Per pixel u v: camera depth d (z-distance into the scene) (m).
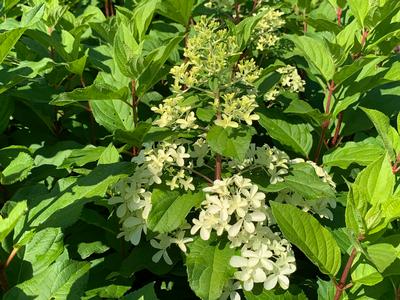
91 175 0.33
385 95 0.53
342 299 0.34
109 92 0.38
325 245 0.30
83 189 0.31
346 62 0.52
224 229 0.35
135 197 0.35
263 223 0.36
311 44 0.47
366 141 0.50
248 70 0.36
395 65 0.47
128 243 0.39
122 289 0.36
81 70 0.46
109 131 0.47
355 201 0.29
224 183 0.33
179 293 0.40
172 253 0.38
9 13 0.59
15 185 0.41
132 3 0.65
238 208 0.32
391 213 0.28
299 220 0.30
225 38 0.39
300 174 0.37
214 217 0.33
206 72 0.39
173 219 0.33
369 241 0.30
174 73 0.36
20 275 0.31
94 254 0.42
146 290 0.30
